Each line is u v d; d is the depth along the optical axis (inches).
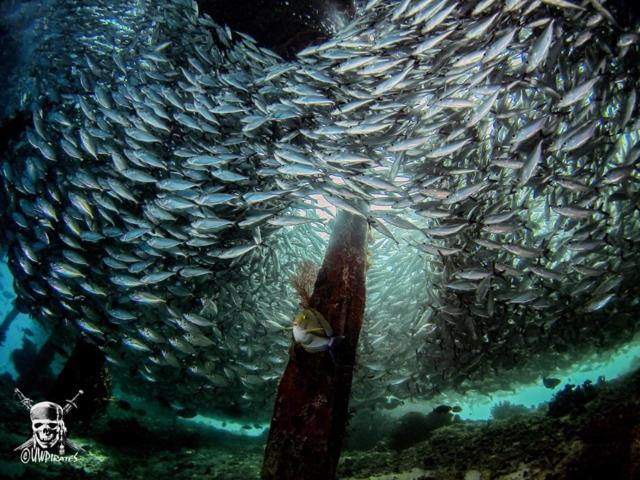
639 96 70.8
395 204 73.8
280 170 77.8
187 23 120.1
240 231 107.2
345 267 85.3
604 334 116.3
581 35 63.9
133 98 94.3
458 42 72.7
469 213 83.4
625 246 90.7
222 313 115.8
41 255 109.0
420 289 115.9
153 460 109.3
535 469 66.6
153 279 89.5
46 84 120.5
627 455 56.5
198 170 94.8
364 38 90.0
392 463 98.8
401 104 73.5
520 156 75.5
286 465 61.2
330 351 64.1
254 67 110.9
